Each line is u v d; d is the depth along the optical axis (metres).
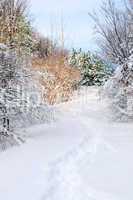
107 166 6.12
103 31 16.69
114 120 12.81
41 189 4.94
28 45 19.70
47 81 18.84
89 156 7.04
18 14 16.36
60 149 7.66
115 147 7.80
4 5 15.77
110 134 9.84
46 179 5.41
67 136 9.55
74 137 9.35
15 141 8.39
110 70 16.92
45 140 8.88
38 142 8.59
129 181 5.19
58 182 5.27
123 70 12.88
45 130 10.70
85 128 11.32
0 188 5.04
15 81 8.88
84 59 30.72
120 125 11.79
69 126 11.81
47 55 22.91
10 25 15.39
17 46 14.77
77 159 6.78
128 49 15.18
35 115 9.70
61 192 4.83
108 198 4.55
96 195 4.68
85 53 31.30
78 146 8.06
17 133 8.62
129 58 13.04
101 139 8.98
